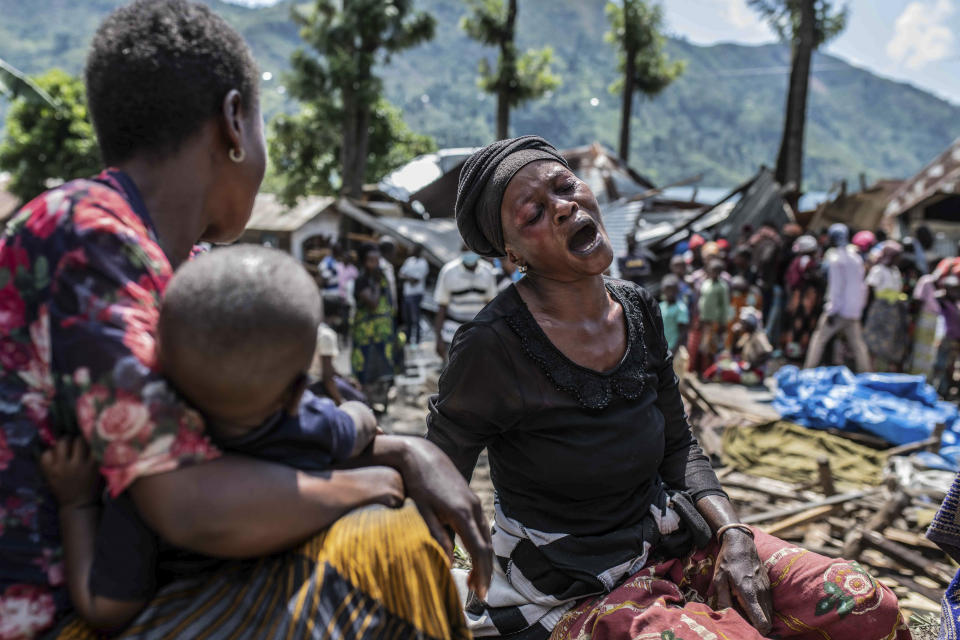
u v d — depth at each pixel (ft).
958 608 6.02
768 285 36.47
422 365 30.91
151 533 3.61
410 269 38.68
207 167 4.17
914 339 29.40
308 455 3.83
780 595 5.58
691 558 5.94
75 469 3.59
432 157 69.46
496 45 78.28
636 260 39.27
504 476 5.99
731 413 22.31
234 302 3.34
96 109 4.03
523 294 5.81
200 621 3.68
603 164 60.23
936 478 15.76
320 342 15.78
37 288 3.51
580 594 5.58
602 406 5.59
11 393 3.58
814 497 15.20
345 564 3.68
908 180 56.65
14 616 3.58
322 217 81.76
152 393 3.39
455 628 4.08
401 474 4.27
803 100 62.69
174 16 3.99
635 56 94.12
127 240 3.62
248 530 3.51
